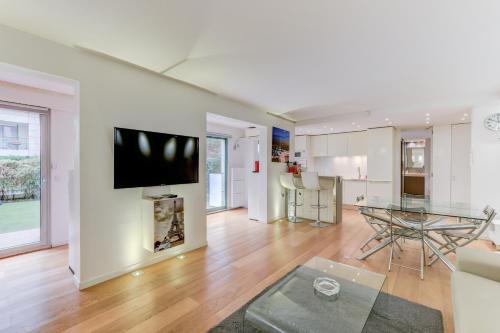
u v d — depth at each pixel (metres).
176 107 3.38
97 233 2.61
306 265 2.46
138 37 2.27
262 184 5.38
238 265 3.07
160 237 2.91
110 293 2.40
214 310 2.13
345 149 7.55
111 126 2.71
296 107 4.85
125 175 2.74
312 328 1.61
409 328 1.92
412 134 7.97
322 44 2.38
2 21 2.01
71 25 2.07
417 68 2.93
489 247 3.78
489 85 3.50
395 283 2.64
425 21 1.98
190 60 2.74
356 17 1.94
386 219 3.35
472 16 1.90
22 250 3.41
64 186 3.79
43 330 1.86
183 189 3.51
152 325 1.93
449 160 6.05
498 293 1.65
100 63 2.62
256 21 2.01
